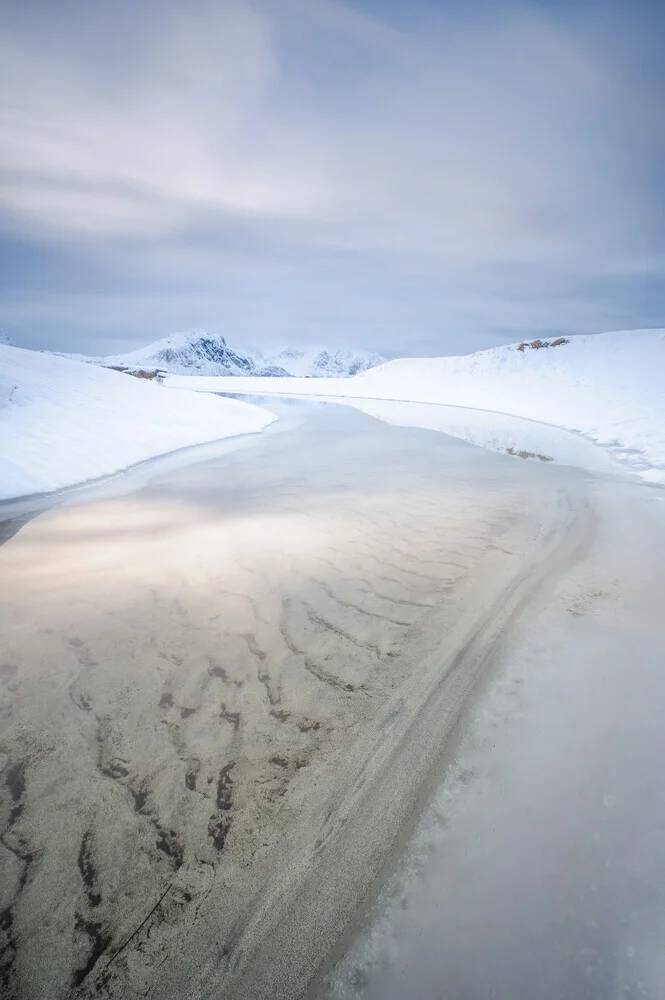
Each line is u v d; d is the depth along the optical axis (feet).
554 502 18.47
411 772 6.02
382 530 15.75
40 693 7.66
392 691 7.59
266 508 18.85
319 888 4.71
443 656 8.48
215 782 5.95
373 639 9.11
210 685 7.82
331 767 6.14
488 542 14.29
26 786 5.90
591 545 13.50
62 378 43.01
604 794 5.55
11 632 9.48
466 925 4.36
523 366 103.96
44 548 14.37
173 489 22.31
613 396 60.80
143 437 33.47
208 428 42.04
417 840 5.16
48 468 23.36
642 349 91.76
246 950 4.23
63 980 4.02
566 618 9.48
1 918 4.46
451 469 26.17
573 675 7.69
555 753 6.18
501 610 10.04
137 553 13.91
